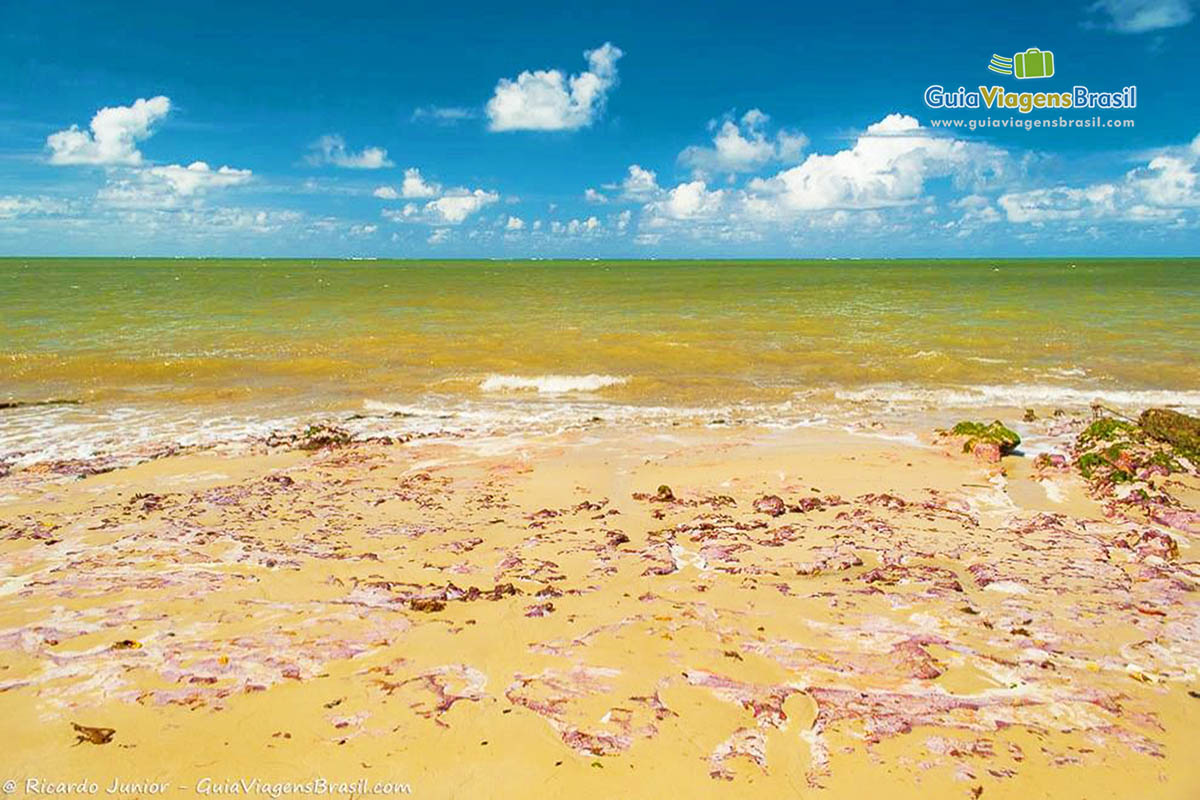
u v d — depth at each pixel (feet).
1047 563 24.85
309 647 18.60
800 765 14.24
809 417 51.96
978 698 16.51
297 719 15.52
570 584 23.11
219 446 42.93
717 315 107.45
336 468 38.37
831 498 32.78
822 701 16.35
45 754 14.24
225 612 20.59
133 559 24.68
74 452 41.73
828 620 20.42
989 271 329.31
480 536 27.94
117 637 18.95
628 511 31.53
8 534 27.30
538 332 87.76
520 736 15.02
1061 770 14.10
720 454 41.22
